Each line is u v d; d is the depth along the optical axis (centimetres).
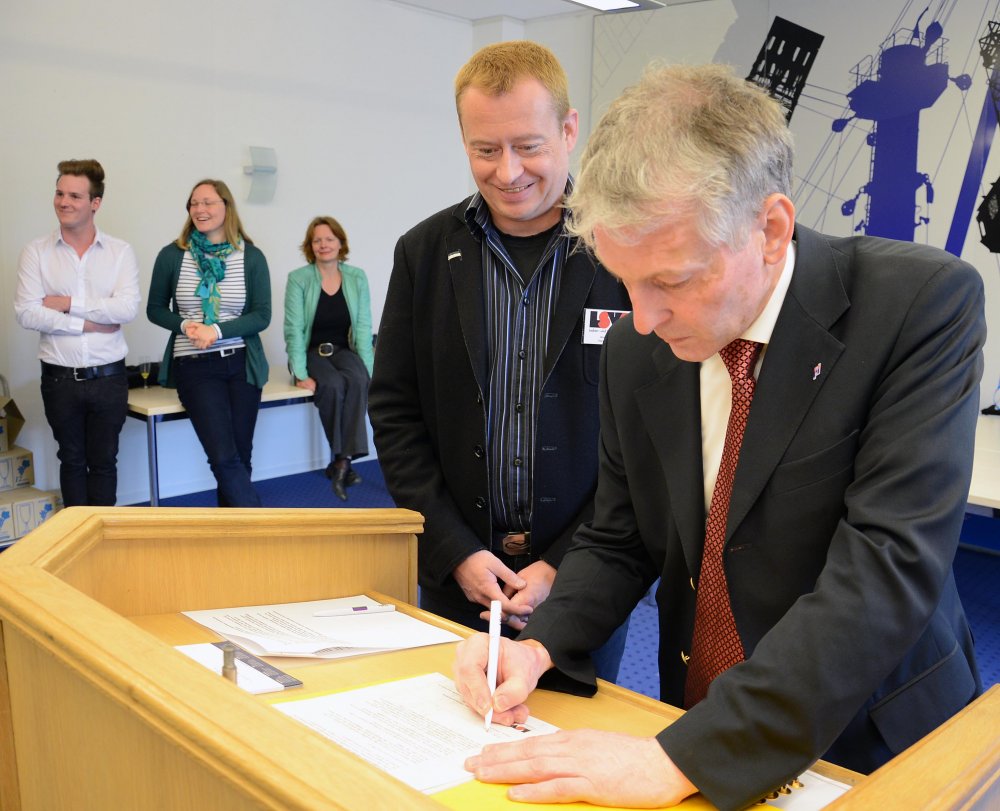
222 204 426
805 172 509
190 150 507
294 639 122
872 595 85
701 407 113
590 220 84
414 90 614
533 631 116
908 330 96
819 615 86
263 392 495
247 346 435
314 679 111
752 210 84
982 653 346
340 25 564
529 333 167
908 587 86
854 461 99
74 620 91
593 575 122
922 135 466
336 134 574
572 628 116
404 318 176
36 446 473
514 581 161
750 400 105
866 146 485
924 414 92
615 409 122
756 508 104
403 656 121
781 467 102
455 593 173
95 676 84
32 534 117
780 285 102
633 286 87
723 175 80
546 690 113
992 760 73
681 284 85
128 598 129
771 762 82
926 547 87
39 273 395
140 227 493
